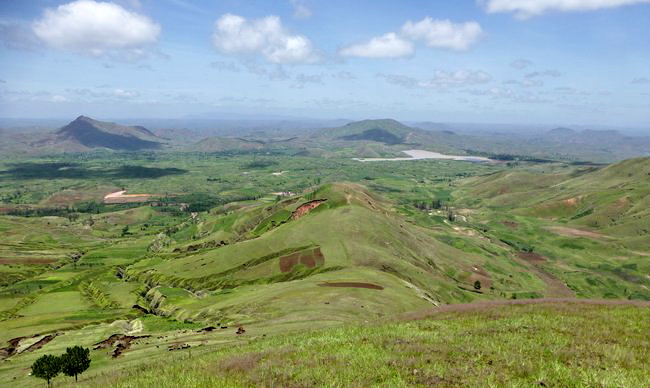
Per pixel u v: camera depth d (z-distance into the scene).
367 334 27.88
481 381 16.81
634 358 20.09
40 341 83.31
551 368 18.28
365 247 176.25
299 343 26.75
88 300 170.75
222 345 46.50
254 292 112.88
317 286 102.88
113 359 54.59
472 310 36.53
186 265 198.62
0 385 52.81
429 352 21.17
